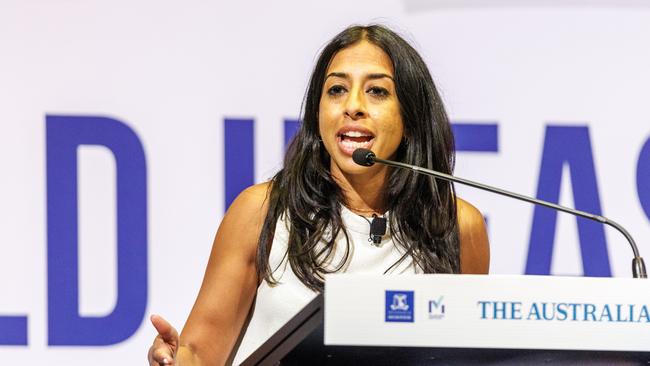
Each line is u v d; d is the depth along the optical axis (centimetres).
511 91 914
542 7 920
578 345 396
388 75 580
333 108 574
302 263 566
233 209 595
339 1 903
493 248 903
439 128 598
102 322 867
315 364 433
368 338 392
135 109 882
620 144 917
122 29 884
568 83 918
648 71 922
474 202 906
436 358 412
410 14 910
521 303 396
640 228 914
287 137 891
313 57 899
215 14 892
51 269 864
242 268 581
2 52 873
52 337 862
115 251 872
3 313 859
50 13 879
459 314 394
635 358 407
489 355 405
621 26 923
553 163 912
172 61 887
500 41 916
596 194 912
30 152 869
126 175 877
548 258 906
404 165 535
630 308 400
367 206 593
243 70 893
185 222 880
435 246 592
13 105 871
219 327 570
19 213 865
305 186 585
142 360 871
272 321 569
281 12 898
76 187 871
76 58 879
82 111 877
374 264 579
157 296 875
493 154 909
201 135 887
